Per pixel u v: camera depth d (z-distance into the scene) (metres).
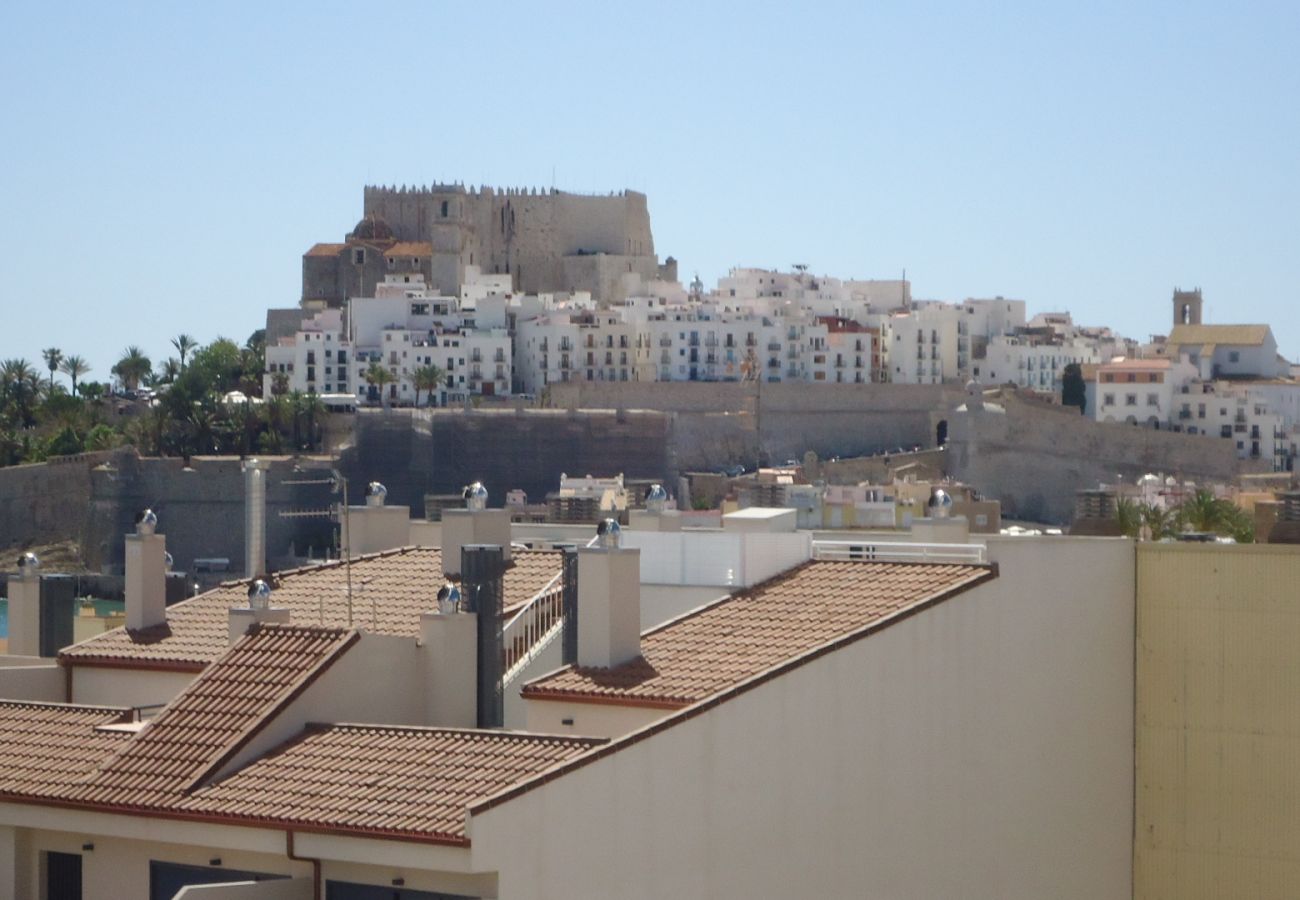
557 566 56.66
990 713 51.91
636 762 41.25
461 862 38.41
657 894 41.66
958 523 58.88
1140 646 58.34
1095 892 56.41
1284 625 57.19
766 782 44.41
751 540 53.47
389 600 56.97
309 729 44.66
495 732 42.72
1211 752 57.66
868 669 47.56
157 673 54.47
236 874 42.16
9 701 49.62
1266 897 57.06
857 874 47.00
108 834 43.16
